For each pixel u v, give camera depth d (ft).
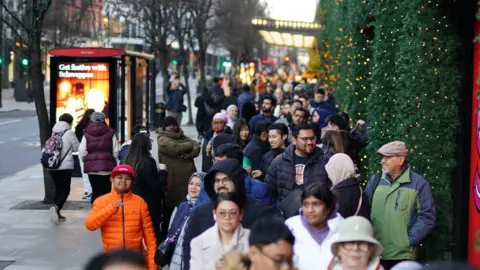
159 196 75.41
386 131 82.64
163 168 78.23
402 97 72.79
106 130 99.96
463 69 71.56
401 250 57.26
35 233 94.32
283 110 136.77
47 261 80.48
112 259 27.27
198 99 180.04
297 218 46.21
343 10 138.92
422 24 71.41
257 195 56.75
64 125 100.27
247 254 36.01
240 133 91.66
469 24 70.95
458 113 71.41
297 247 45.11
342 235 38.75
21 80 403.75
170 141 83.20
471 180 69.72
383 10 84.33
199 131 180.45
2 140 222.07
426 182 58.03
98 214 59.06
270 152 76.89
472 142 69.62
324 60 218.79
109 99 133.90
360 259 38.81
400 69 73.41
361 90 117.70
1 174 156.46
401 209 57.26
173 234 58.03
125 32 294.66
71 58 133.59
